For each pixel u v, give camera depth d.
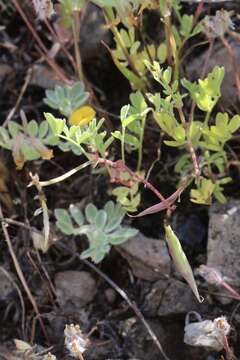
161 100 0.20
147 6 0.22
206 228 0.23
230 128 0.21
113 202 0.23
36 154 0.22
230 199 0.23
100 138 0.20
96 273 0.23
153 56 0.23
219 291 0.22
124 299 0.23
